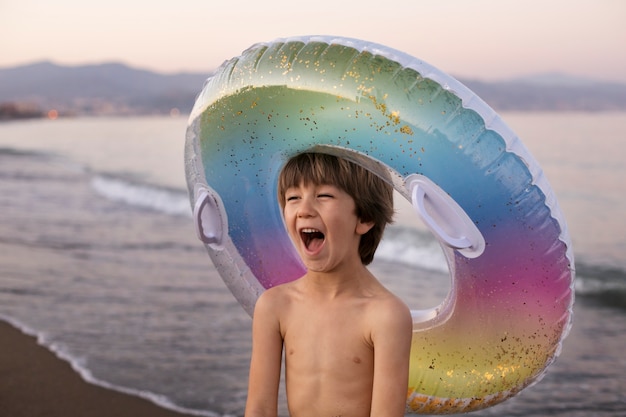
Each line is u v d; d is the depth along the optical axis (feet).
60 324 19.33
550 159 63.26
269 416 7.55
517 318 7.72
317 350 7.29
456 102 7.18
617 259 29.84
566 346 18.97
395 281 25.84
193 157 8.87
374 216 7.44
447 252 7.82
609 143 74.79
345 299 7.30
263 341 7.61
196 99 8.73
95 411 13.79
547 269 7.49
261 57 7.88
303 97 7.55
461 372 8.18
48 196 47.98
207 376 15.56
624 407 14.75
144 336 18.30
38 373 15.70
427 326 8.30
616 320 21.56
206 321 19.67
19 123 185.57
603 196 45.70
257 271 9.17
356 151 7.43
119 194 49.32
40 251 29.32
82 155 84.17
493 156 7.17
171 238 32.65
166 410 13.83
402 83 7.23
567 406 14.84
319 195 7.28
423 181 7.28
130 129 140.56
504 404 14.96
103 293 22.70
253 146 8.30
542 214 7.34
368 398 7.19
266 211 8.88
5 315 20.16
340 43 7.50
